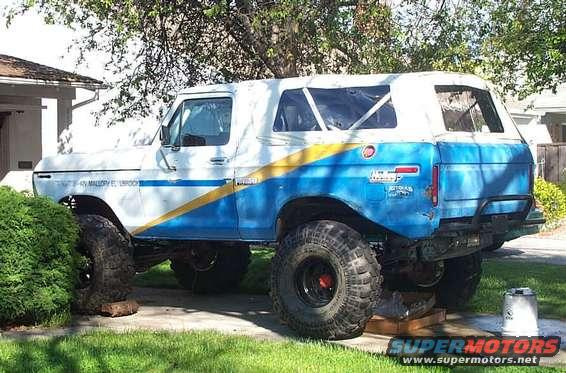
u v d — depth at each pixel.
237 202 7.41
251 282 10.27
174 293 10.05
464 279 8.26
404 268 7.69
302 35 9.84
